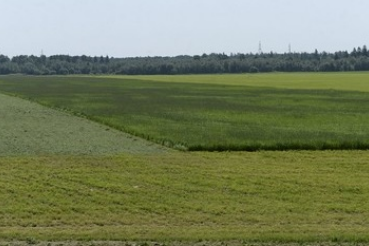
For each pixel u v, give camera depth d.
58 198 28.22
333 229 22.14
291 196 29.00
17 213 25.16
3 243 19.48
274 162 39.41
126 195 29.09
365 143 46.00
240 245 19.19
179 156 41.53
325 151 44.34
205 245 19.22
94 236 20.48
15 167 36.47
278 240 19.83
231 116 72.81
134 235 20.70
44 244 19.34
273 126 60.97
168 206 26.67
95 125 62.50
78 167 36.66
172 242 19.61
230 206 26.69
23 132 55.34
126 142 48.81
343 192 30.11
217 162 39.22
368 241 19.73
